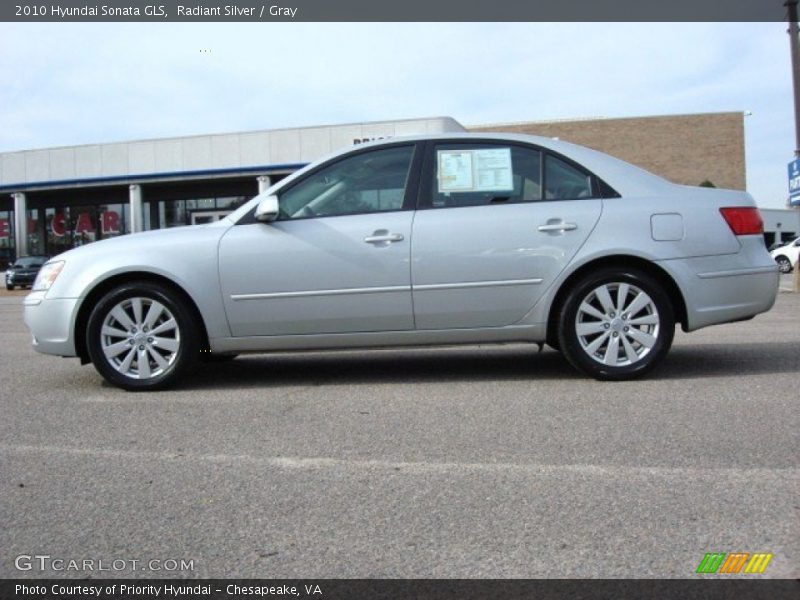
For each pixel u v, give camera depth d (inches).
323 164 201.5
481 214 193.3
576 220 191.2
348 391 194.7
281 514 113.0
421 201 196.2
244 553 100.8
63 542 105.1
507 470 129.0
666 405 169.0
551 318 197.8
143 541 105.0
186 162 1149.7
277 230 195.2
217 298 194.7
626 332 192.4
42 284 202.5
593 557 97.2
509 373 212.4
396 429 156.1
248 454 141.7
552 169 197.5
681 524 106.0
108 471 133.9
